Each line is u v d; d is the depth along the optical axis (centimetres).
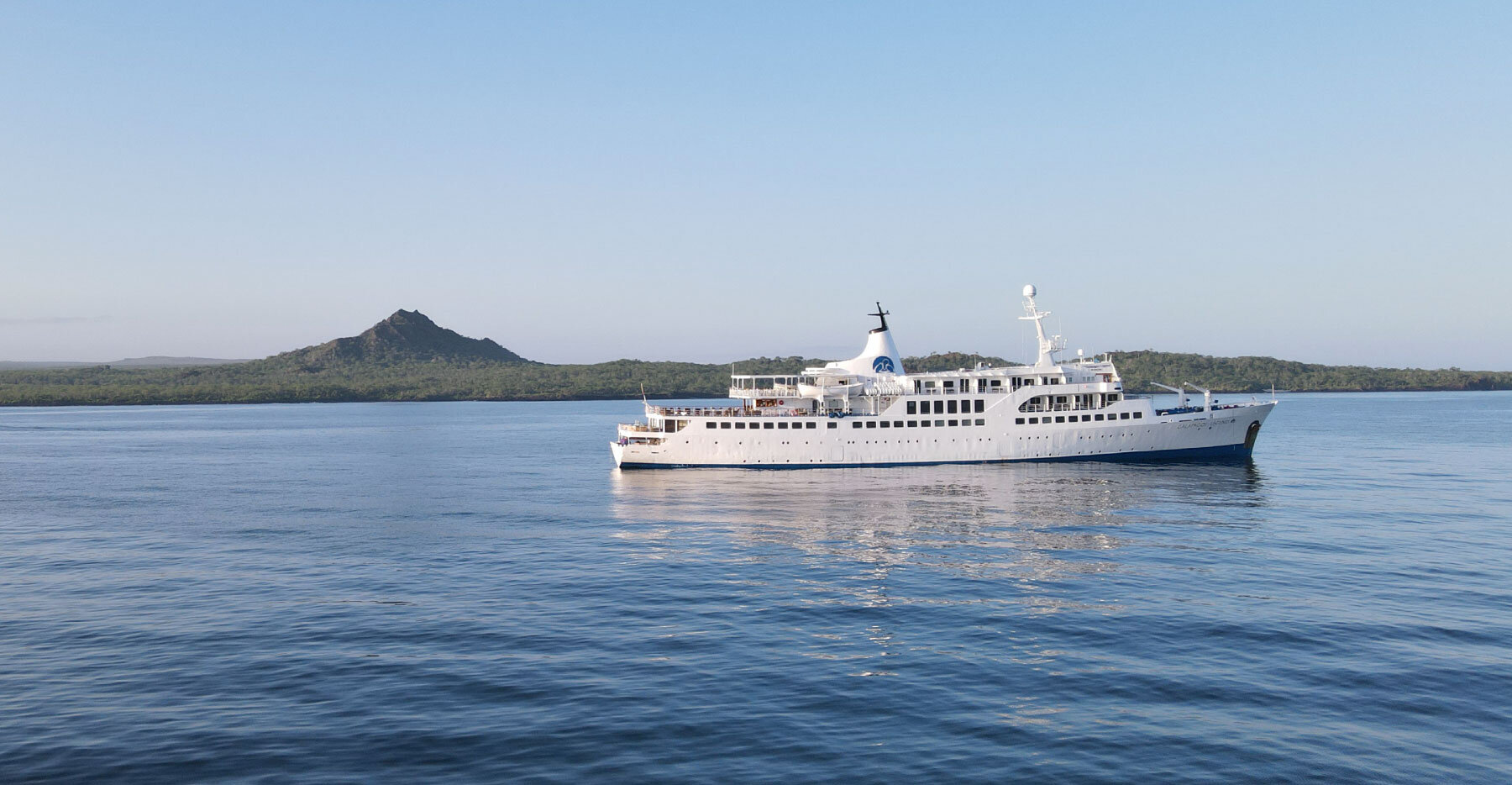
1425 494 6825
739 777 2131
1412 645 3059
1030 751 2266
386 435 16912
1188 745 2288
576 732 2389
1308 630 3247
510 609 3662
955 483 7475
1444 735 2344
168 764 2212
